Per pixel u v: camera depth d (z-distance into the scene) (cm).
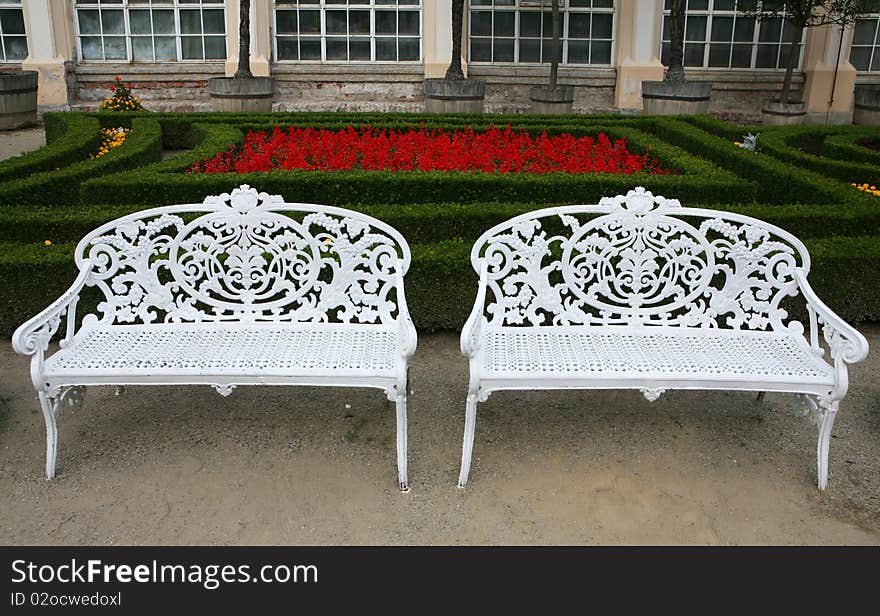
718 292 340
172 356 301
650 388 293
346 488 293
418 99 1546
